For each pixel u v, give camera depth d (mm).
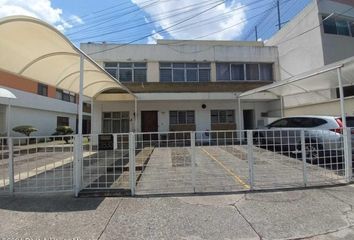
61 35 5789
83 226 3971
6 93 14859
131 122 17922
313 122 9656
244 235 3686
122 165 6590
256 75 19656
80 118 6312
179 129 18203
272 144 6648
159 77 18469
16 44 6355
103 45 18109
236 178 6652
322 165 6750
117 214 4426
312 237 3615
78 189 5434
